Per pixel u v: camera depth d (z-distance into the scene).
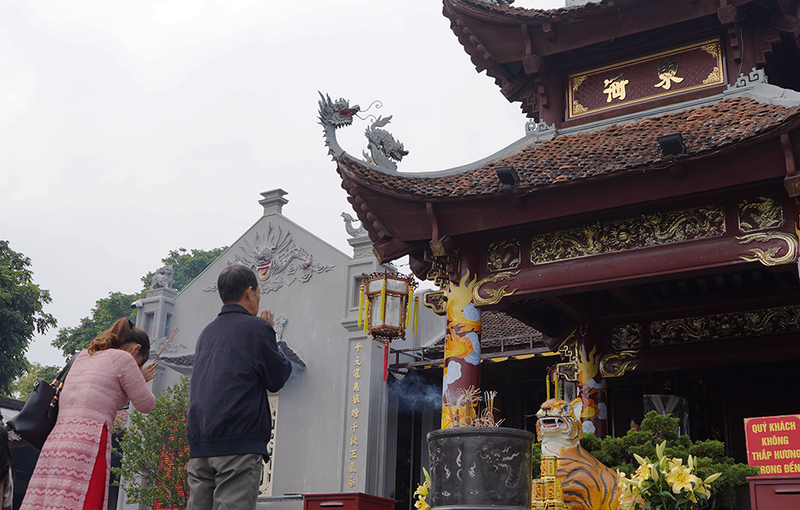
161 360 31.27
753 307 15.61
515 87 16.23
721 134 11.66
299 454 28.36
